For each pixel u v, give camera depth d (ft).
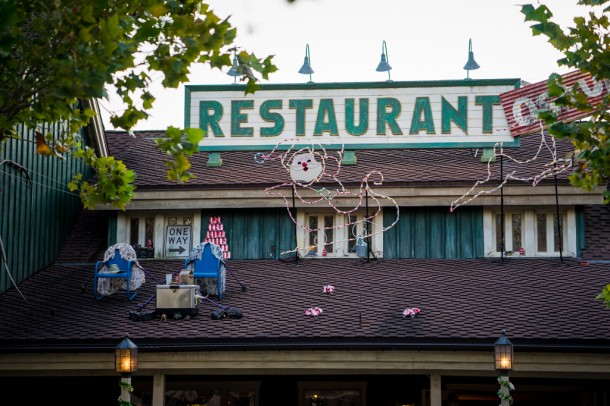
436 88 80.79
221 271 73.15
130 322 69.00
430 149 86.38
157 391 66.85
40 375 67.15
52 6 45.83
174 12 51.72
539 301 69.72
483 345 63.52
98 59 44.93
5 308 71.92
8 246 74.84
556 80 54.90
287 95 81.30
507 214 79.41
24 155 76.89
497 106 80.23
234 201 80.38
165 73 49.73
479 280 74.13
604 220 80.07
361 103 81.00
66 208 84.74
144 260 81.10
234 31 49.62
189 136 52.16
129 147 92.07
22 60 48.01
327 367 65.05
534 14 53.42
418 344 63.93
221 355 65.72
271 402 72.64
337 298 71.82
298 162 79.97
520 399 74.43
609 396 70.64
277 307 70.69
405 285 73.72
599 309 67.97
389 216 80.38
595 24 53.16
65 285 77.00
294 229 80.69
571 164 78.28
